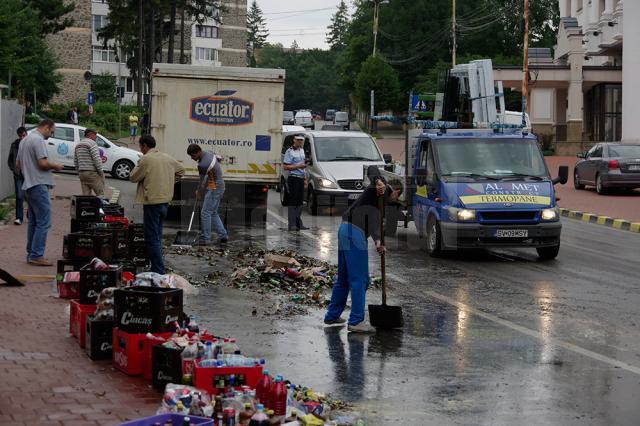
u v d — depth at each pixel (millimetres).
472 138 19656
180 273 15828
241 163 24016
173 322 9164
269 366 9805
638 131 53469
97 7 111812
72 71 82688
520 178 18969
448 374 9570
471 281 15922
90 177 21750
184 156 23828
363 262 11680
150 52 84125
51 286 13750
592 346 10969
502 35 110500
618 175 35500
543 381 9328
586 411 8289
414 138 21203
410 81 110688
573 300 14156
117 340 9117
